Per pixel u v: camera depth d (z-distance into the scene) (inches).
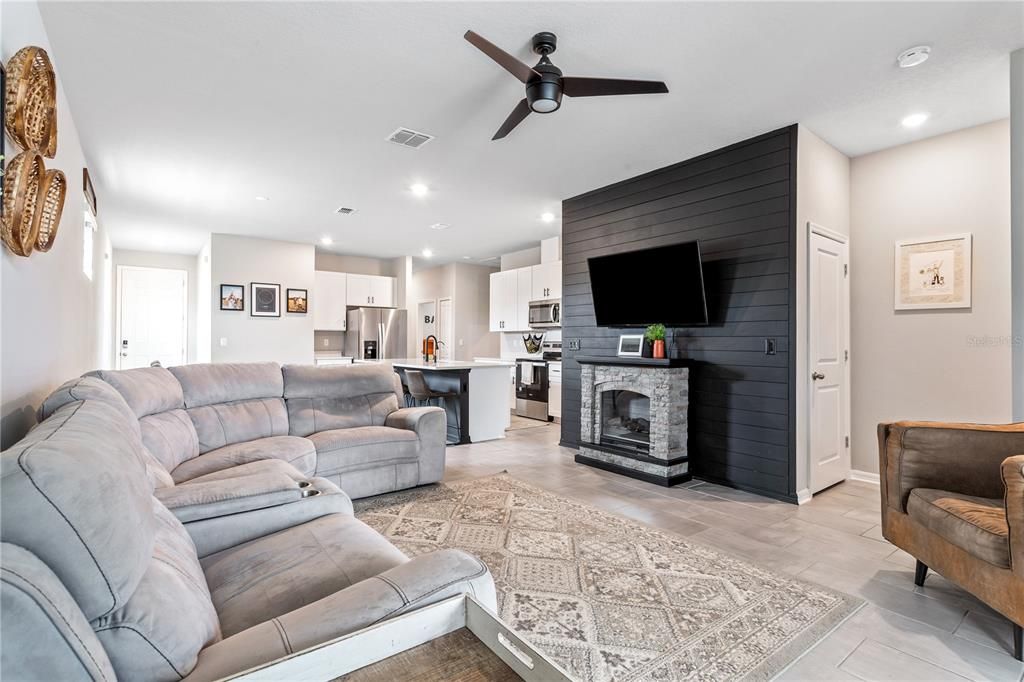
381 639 35.5
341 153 153.0
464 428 213.2
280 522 70.2
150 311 317.7
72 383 63.4
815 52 99.8
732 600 83.5
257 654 33.9
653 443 155.6
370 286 337.4
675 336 165.9
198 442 115.0
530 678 33.0
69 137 115.2
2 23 63.1
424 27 92.0
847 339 155.1
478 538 109.2
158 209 215.3
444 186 186.5
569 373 205.9
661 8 86.5
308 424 139.9
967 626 76.6
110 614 31.2
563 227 207.2
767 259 139.6
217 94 116.4
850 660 68.5
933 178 141.8
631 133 139.4
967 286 135.6
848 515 125.0
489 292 375.2
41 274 80.0
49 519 28.1
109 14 87.1
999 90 115.4
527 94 96.0
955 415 137.3
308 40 95.9
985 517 73.1
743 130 137.9
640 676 64.7
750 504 133.5
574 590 86.5
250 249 276.7
